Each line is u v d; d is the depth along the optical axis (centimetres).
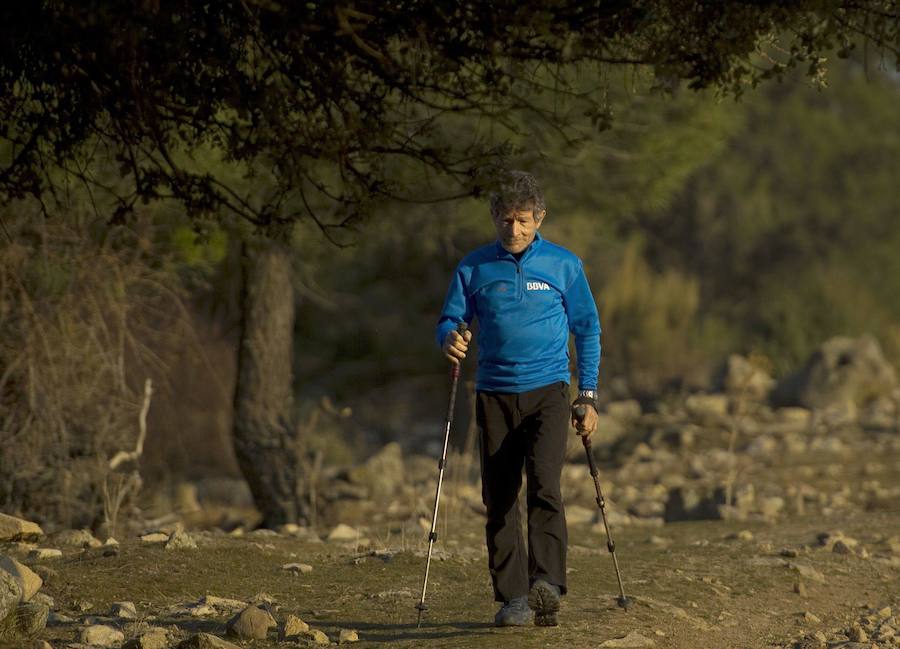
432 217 4344
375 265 7156
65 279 3173
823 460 5109
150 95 1652
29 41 1628
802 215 9969
